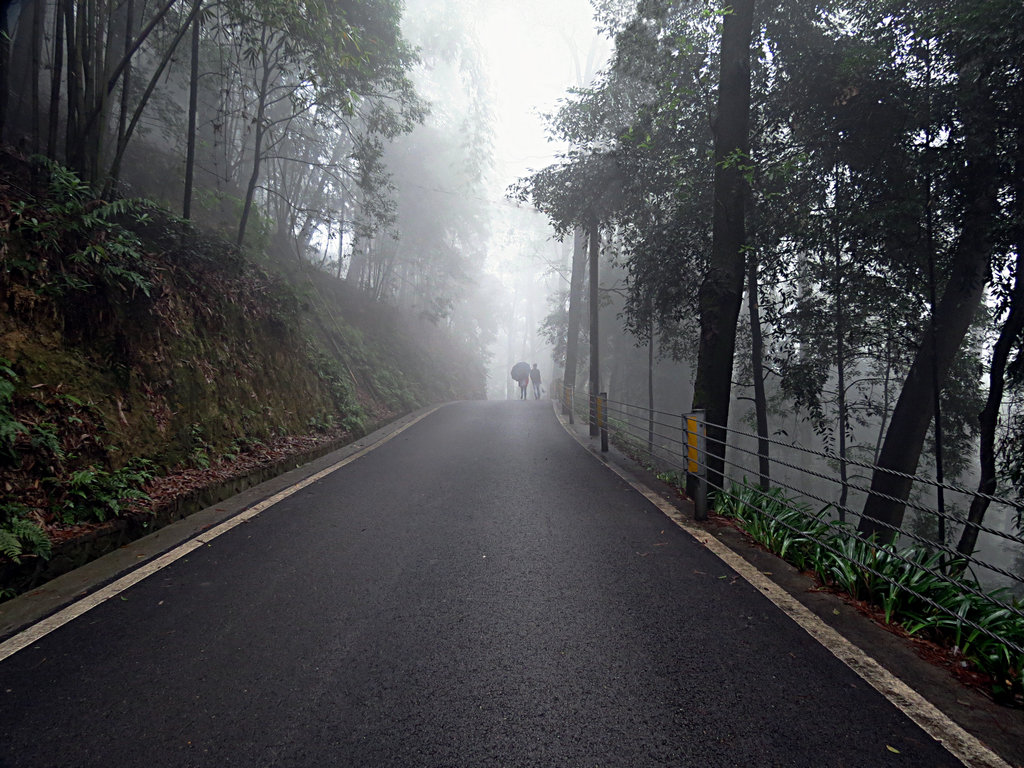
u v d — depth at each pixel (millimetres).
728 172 6496
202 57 11352
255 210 10625
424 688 2438
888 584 3418
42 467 4078
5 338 4422
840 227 7855
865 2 7258
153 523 4621
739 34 6582
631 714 2252
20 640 2826
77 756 1993
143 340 5832
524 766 1958
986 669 2621
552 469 7789
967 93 6254
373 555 4148
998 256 6664
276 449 7629
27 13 8688
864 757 2008
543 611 3217
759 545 4488
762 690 2430
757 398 10148
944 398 10367
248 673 2549
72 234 5375
